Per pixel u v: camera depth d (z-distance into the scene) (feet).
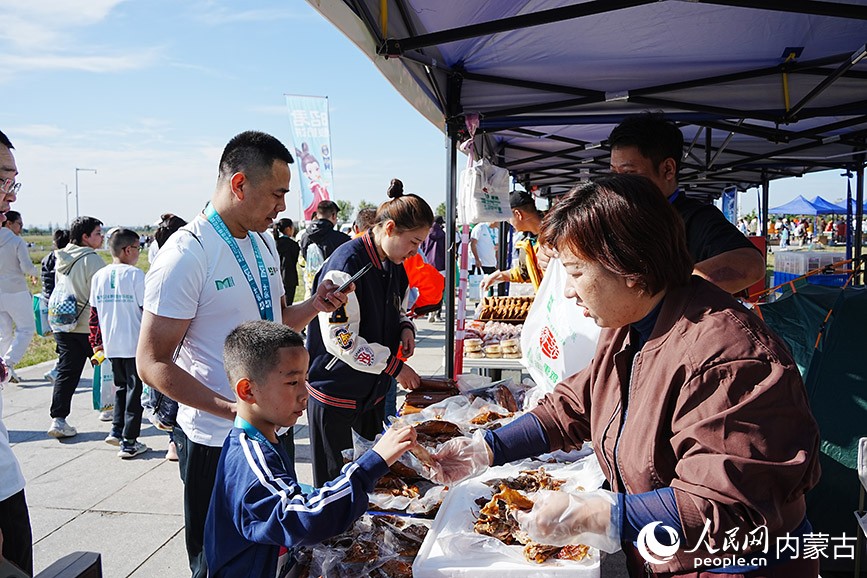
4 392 23.53
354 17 8.05
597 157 26.81
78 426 19.36
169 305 6.92
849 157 25.49
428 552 5.42
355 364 9.20
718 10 10.09
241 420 5.88
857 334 10.39
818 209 77.00
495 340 15.92
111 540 12.22
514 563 5.24
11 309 22.06
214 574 5.75
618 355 4.95
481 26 8.85
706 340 4.13
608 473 5.16
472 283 45.42
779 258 36.68
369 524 6.41
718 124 15.89
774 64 12.69
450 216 14.60
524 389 10.41
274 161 7.26
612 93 13.57
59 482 15.10
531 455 6.00
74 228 18.26
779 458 3.85
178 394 6.81
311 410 9.97
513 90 13.85
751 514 3.84
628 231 4.26
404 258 9.86
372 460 5.42
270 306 7.84
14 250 21.71
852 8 8.39
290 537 5.07
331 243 27.27
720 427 3.91
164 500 14.03
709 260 7.13
